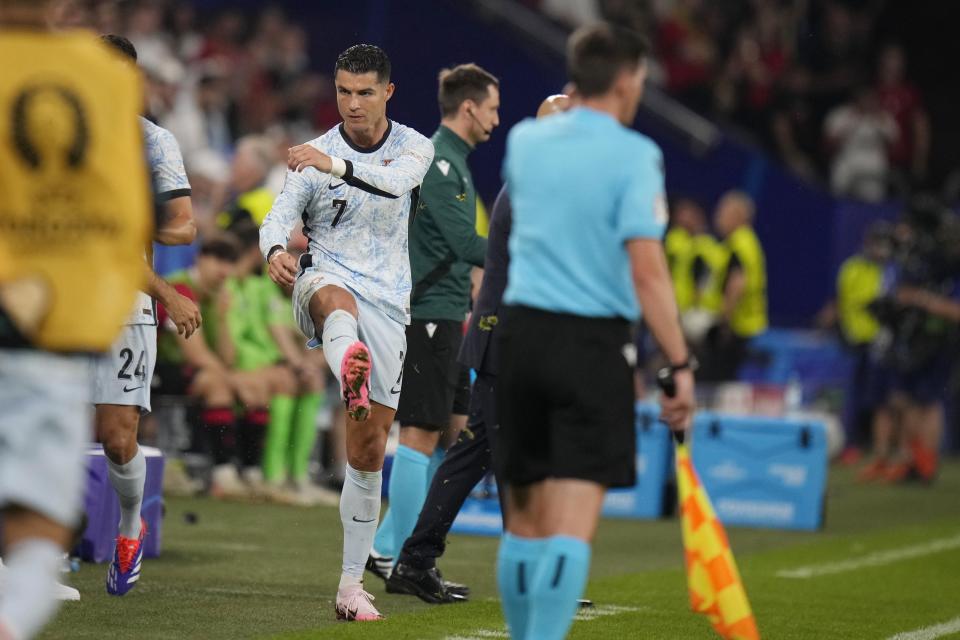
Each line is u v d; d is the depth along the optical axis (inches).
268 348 1375.5
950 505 1640.0
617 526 1336.1
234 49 2149.4
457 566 1019.9
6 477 463.2
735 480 1403.8
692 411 567.8
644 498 1408.7
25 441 464.8
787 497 1387.8
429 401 879.1
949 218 1925.4
